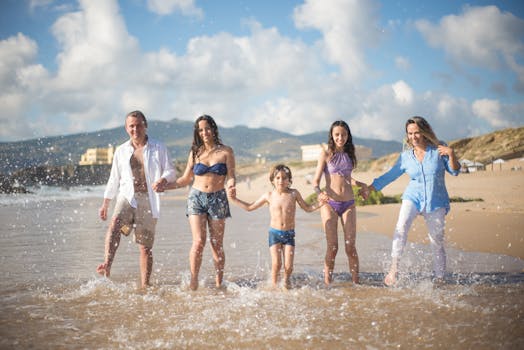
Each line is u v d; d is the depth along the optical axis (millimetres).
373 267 5277
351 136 4855
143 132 4688
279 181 4504
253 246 6996
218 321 3143
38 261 5625
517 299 3668
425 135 4699
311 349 2576
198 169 4508
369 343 2662
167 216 13266
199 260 4316
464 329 2898
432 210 4570
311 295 3924
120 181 4605
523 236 6957
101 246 6887
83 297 3867
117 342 2719
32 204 18125
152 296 3922
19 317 3256
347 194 4699
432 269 5117
